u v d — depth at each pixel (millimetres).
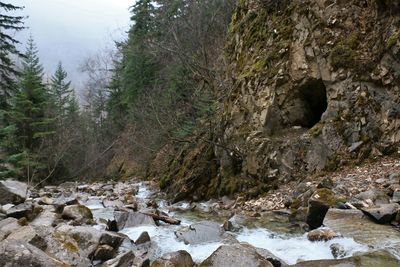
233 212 10922
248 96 14555
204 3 24703
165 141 23297
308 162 11922
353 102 11672
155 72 30234
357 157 11086
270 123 13594
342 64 12047
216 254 5348
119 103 38156
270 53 14492
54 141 28016
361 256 5520
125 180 27844
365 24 12148
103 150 36812
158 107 22938
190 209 12227
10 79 23375
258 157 13031
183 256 5738
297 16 13961
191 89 22203
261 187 12320
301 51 13359
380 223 7066
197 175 14969
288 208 9984
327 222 7441
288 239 7336
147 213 9727
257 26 16469
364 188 9070
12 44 22984
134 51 30375
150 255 6617
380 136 11039
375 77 11445
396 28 11289
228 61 18297
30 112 26047
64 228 6926
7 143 23141
